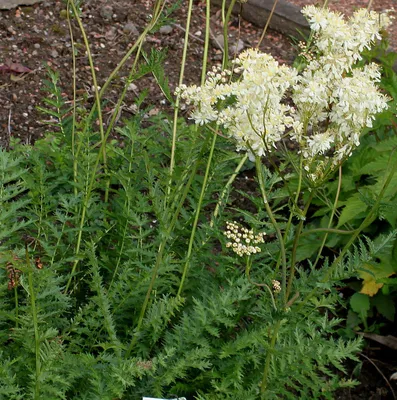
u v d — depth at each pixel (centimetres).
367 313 359
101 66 501
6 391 227
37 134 436
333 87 223
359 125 218
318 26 222
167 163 390
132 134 318
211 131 242
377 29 235
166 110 468
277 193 294
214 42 541
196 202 319
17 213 288
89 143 343
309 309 279
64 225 292
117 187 381
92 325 266
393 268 343
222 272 288
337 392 332
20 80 476
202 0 582
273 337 238
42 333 238
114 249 309
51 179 344
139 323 253
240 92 214
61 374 248
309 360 256
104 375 241
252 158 226
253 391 256
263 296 281
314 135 224
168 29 546
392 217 343
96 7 556
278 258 289
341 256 239
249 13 570
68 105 461
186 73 507
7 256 200
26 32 521
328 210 377
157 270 254
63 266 288
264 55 216
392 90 361
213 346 269
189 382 265
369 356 349
